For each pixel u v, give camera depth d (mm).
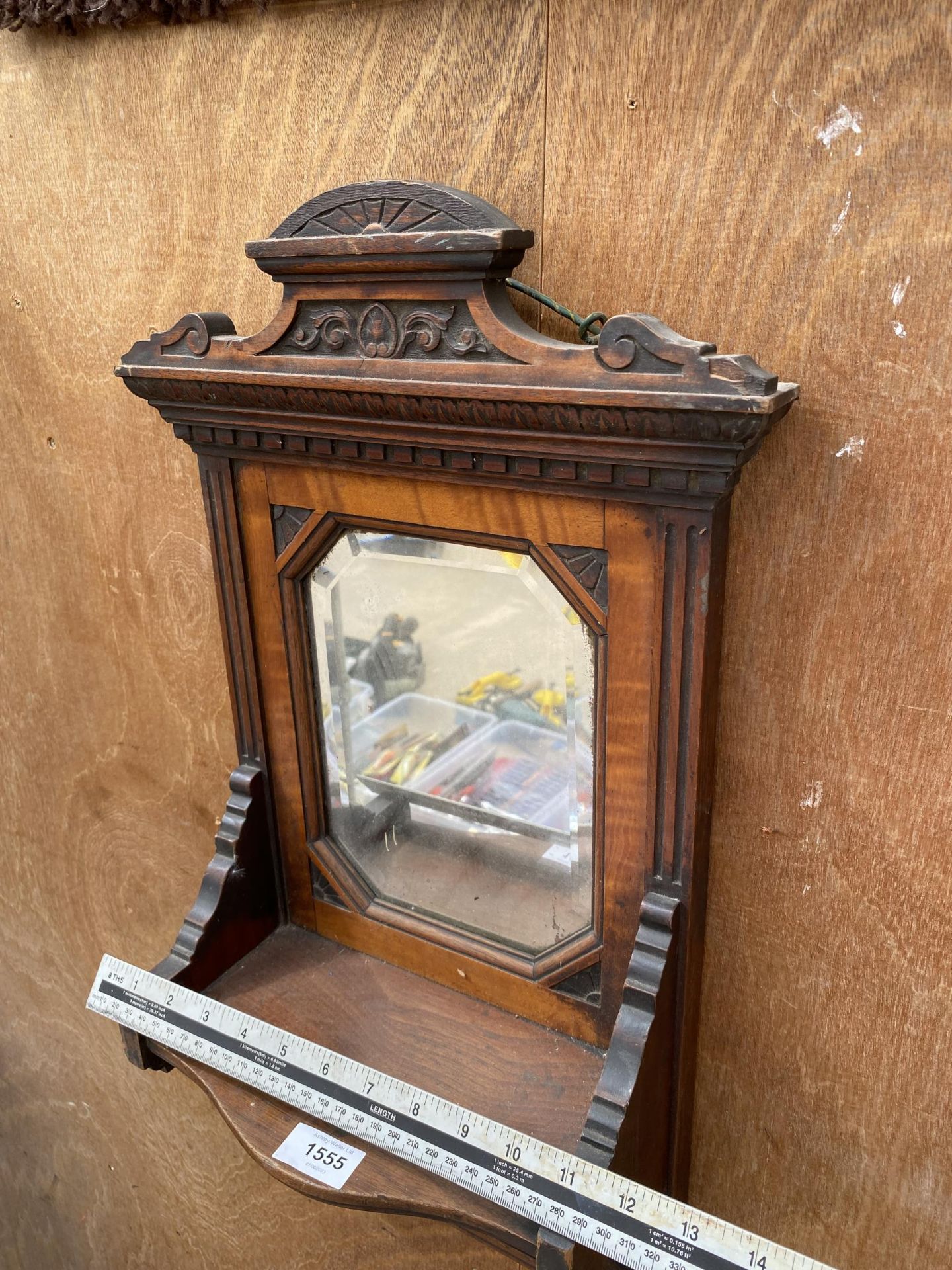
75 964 1240
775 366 560
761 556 597
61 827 1155
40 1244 1538
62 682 1058
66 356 883
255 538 742
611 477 552
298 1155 657
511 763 699
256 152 706
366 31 628
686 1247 557
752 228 543
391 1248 1030
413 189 556
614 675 608
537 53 574
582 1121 650
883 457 544
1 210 861
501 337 546
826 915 651
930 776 585
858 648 584
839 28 492
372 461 646
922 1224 688
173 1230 1284
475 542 640
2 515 1010
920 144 490
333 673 762
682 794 608
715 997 721
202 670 937
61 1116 1364
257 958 824
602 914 674
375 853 803
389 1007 762
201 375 659
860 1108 686
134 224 791
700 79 533
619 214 580
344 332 604
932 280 506
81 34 746
